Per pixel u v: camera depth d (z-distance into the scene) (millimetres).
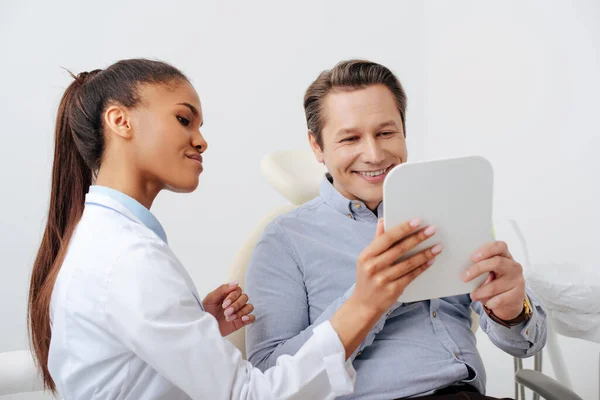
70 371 827
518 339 1084
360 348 1065
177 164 901
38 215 2299
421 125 2848
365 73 1112
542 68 2156
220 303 1059
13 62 2254
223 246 2617
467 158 827
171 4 2453
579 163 2043
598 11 1930
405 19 2791
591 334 1427
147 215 891
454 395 1025
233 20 2555
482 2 2416
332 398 825
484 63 2438
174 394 854
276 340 1102
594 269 1577
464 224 864
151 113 884
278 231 1195
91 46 2348
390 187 824
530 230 2250
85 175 962
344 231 1187
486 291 925
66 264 840
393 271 795
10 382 1135
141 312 750
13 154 2275
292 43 2652
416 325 1113
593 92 1970
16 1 2242
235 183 2615
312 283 1164
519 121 2277
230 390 778
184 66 2502
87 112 903
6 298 2295
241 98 2596
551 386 1023
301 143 2699
